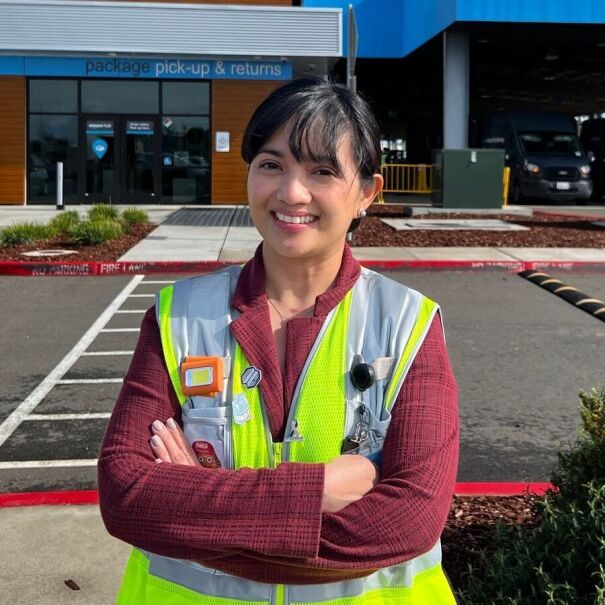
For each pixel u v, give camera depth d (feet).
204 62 77.25
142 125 79.25
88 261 40.06
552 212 72.08
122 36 73.46
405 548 5.08
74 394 20.76
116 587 10.88
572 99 155.53
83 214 65.36
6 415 19.13
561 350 25.55
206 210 72.59
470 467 16.14
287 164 5.81
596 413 10.38
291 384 5.63
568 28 79.30
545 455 16.85
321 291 6.08
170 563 5.51
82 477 15.55
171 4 73.26
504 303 32.71
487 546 11.27
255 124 5.89
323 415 5.52
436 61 96.99
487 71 112.88
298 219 5.82
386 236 50.11
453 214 64.69
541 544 9.12
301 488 4.97
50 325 28.48
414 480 5.22
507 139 86.22
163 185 80.02
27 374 22.57
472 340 26.73
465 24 77.25
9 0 71.61
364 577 5.24
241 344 5.69
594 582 8.25
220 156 79.77
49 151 78.95
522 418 19.30
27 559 11.62
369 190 6.23
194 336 5.82
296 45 74.64
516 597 8.51
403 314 5.83
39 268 39.11
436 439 5.40
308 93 5.77
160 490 5.06
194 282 6.13
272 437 5.56
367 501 5.09
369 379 5.53
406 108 139.33
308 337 5.75
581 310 31.50
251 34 74.23
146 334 5.96
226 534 4.89
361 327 5.79
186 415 5.61
